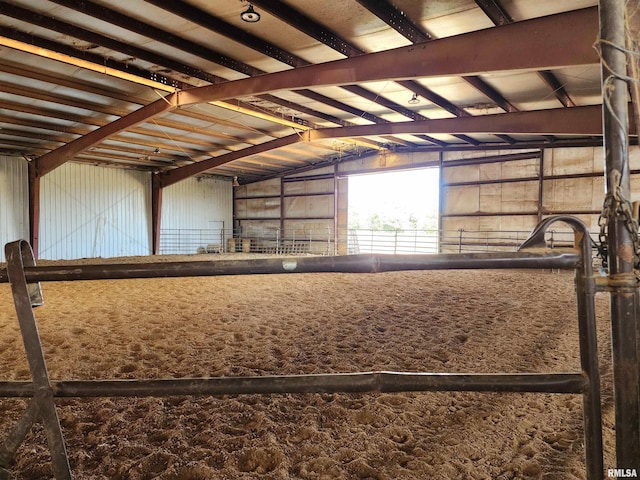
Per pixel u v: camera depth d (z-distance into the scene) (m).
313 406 2.10
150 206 13.62
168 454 1.64
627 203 0.89
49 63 5.94
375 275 7.07
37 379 1.04
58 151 9.81
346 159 13.12
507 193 9.93
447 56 4.66
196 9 4.43
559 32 3.98
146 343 3.19
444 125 8.09
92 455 1.66
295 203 14.58
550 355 2.86
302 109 8.29
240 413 2.02
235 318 4.02
